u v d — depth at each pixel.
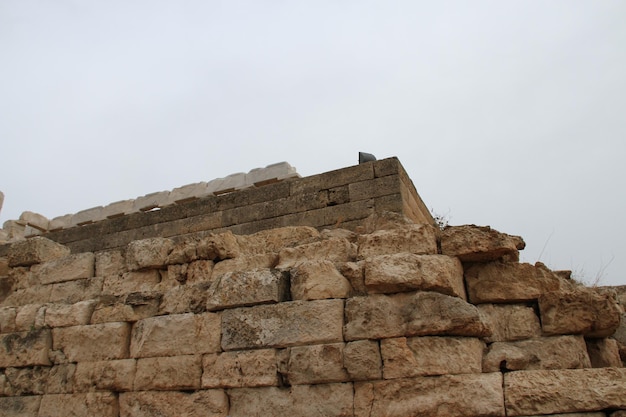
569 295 5.58
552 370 5.03
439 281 5.43
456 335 5.28
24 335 7.04
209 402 5.71
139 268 7.16
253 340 5.76
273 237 7.16
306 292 5.77
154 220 11.98
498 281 5.84
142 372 6.21
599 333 5.55
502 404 4.88
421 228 5.94
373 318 5.43
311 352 5.47
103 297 7.00
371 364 5.25
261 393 5.54
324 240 6.36
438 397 4.98
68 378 6.59
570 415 4.72
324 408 5.25
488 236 5.79
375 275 5.55
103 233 12.76
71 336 6.81
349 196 9.42
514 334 5.58
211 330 6.04
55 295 7.64
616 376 4.84
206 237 6.96
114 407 6.23
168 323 6.30
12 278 8.19
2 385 6.89
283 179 11.56
